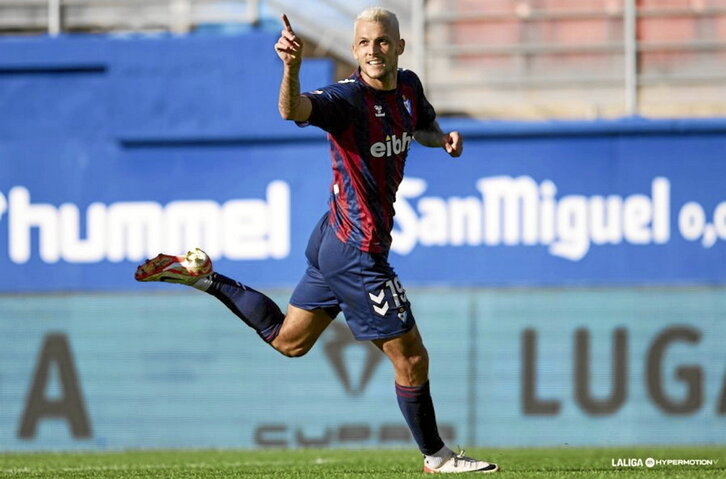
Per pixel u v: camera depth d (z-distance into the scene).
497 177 37.22
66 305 36.84
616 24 40.34
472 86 40.44
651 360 35.28
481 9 40.72
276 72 38.03
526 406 35.41
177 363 36.41
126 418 36.38
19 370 36.75
